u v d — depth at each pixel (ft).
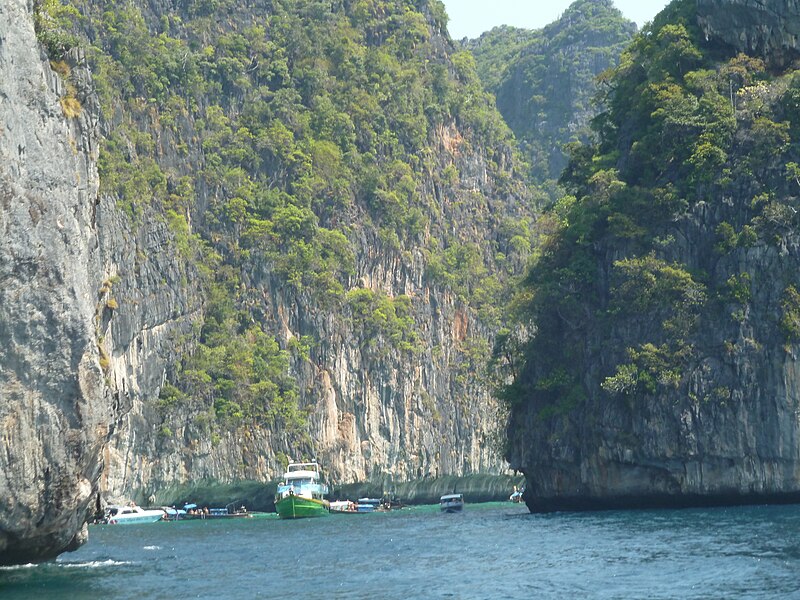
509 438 617.62
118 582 299.17
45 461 273.33
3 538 274.98
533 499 606.55
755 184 546.26
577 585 274.16
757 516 441.27
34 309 264.93
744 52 599.57
